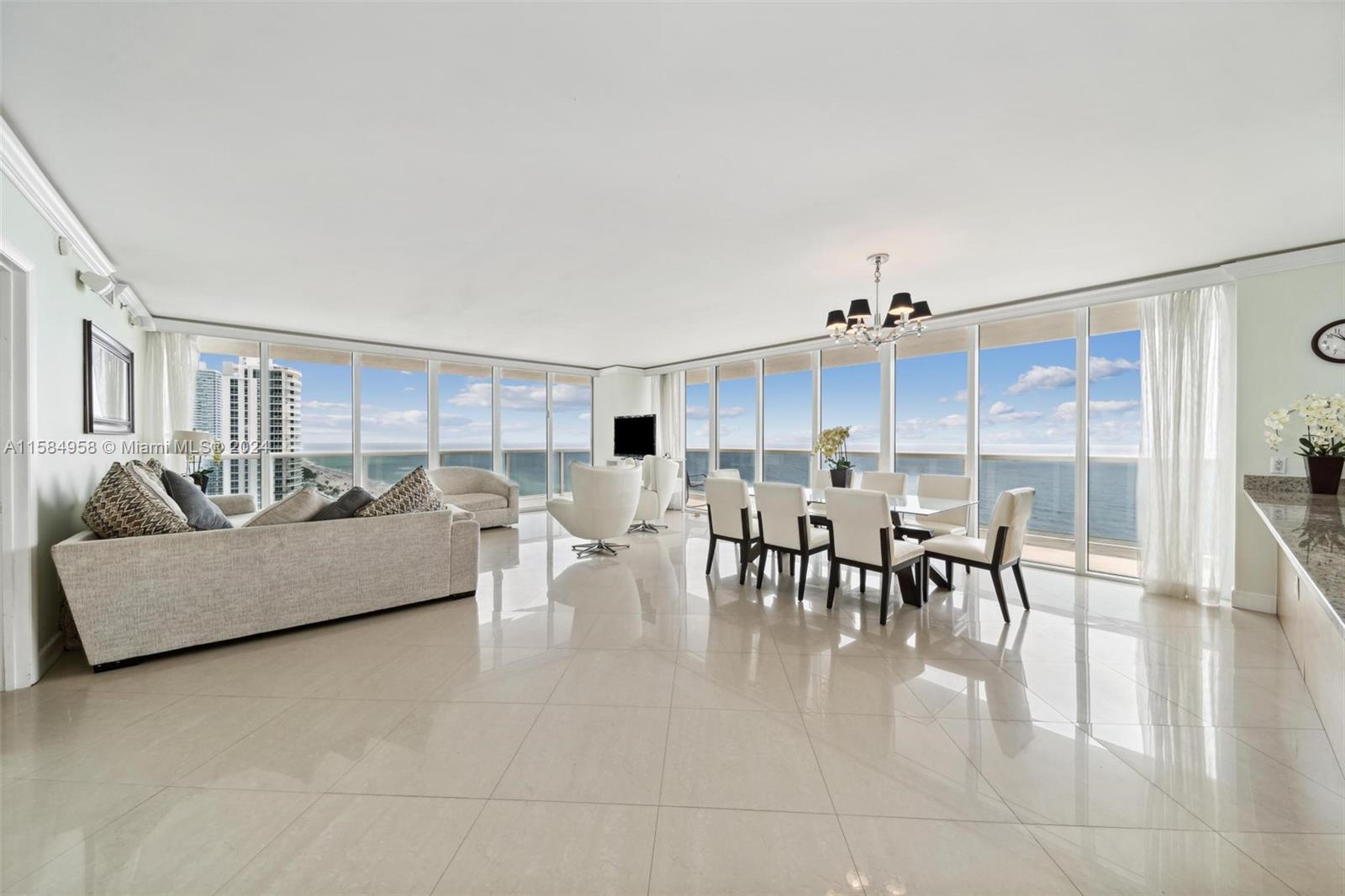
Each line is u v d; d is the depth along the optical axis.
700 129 2.06
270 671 2.56
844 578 4.40
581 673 2.56
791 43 1.60
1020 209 2.77
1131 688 2.43
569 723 2.10
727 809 1.62
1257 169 2.35
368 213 2.83
